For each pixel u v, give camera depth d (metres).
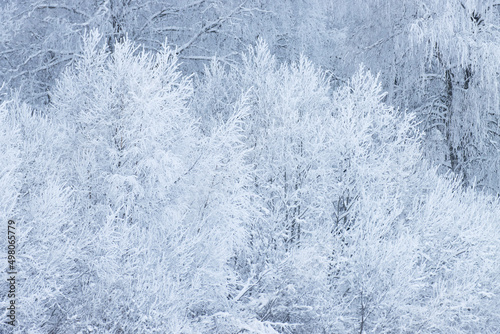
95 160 5.09
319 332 5.56
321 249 5.79
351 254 5.88
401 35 10.52
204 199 5.32
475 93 10.29
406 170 7.01
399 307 5.44
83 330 4.19
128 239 4.54
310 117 6.88
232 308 5.37
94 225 4.75
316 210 6.18
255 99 6.86
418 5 10.49
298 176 6.35
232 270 5.65
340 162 6.41
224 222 5.38
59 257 4.16
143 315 4.22
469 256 6.23
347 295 5.93
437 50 10.38
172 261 4.75
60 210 4.24
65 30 10.18
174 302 4.46
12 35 10.45
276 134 6.44
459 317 5.89
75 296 4.32
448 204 6.46
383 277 5.48
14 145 4.80
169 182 5.08
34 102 9.92
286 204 6.21
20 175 4.53
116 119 5.10
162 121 5.05
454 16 9.95
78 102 5.54
